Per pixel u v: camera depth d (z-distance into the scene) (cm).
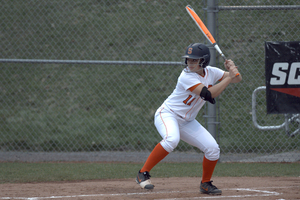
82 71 3859
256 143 2436
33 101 3497
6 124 3139
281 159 2083
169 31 4119
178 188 1336
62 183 1500
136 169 1869
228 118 2742
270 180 1514
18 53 4203
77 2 4925
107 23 4509
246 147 2405
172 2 4497
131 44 4125
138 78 3619
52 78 3809
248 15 3681
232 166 1897
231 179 1556
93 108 3306
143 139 2744
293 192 1200
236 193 1191
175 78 3538
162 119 1211
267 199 1068
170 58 3791
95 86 3609
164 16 4344
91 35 4375
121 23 4459
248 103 2833
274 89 1858
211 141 1179
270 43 1856
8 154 2391
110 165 1994
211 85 1221
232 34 3534
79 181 1564
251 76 3042
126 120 3067
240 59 3253
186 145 2481
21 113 3319
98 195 1172
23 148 2664
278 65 1848
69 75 3825
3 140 2812
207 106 2086
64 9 4809
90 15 4684
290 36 3284
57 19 4659
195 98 1172
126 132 2881
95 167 1927
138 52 3981
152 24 4300
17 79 3834
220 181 1495
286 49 1836
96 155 2348
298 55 1823
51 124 3100
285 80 1847
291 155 2161
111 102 3356
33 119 3206
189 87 1141
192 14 1323
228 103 2867
